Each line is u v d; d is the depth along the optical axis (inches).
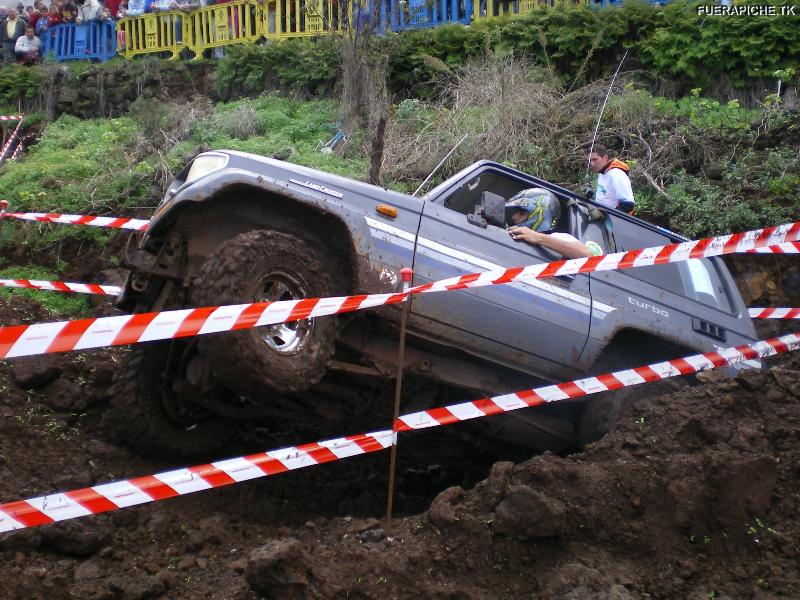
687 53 509.0
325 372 204.7
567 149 459.8
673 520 190.1
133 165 453.1
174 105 549.3
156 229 209.5
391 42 542.6
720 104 500.7
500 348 227.6
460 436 241.6
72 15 741.3
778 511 193.0
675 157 450.0
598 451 211.2
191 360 221.3
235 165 215.3
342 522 198.7
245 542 199.8
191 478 177.2
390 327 216.7
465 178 242.8
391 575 172.6
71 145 540.7
